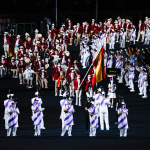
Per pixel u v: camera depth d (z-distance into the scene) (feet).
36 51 358.64
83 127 193.26
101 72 229.66
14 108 176.65
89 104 181.16
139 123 199.00
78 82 244.01
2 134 179.63
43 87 298.56
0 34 515.50
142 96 266.16
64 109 175.83
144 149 148.77
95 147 151.94
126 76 296.71
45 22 517.55
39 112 176.65
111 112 225.56
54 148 150.82
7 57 397.19
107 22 455.63
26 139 167.73
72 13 620.90
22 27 517.14
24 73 297.74
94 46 382.01
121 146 153.28
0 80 323.57
